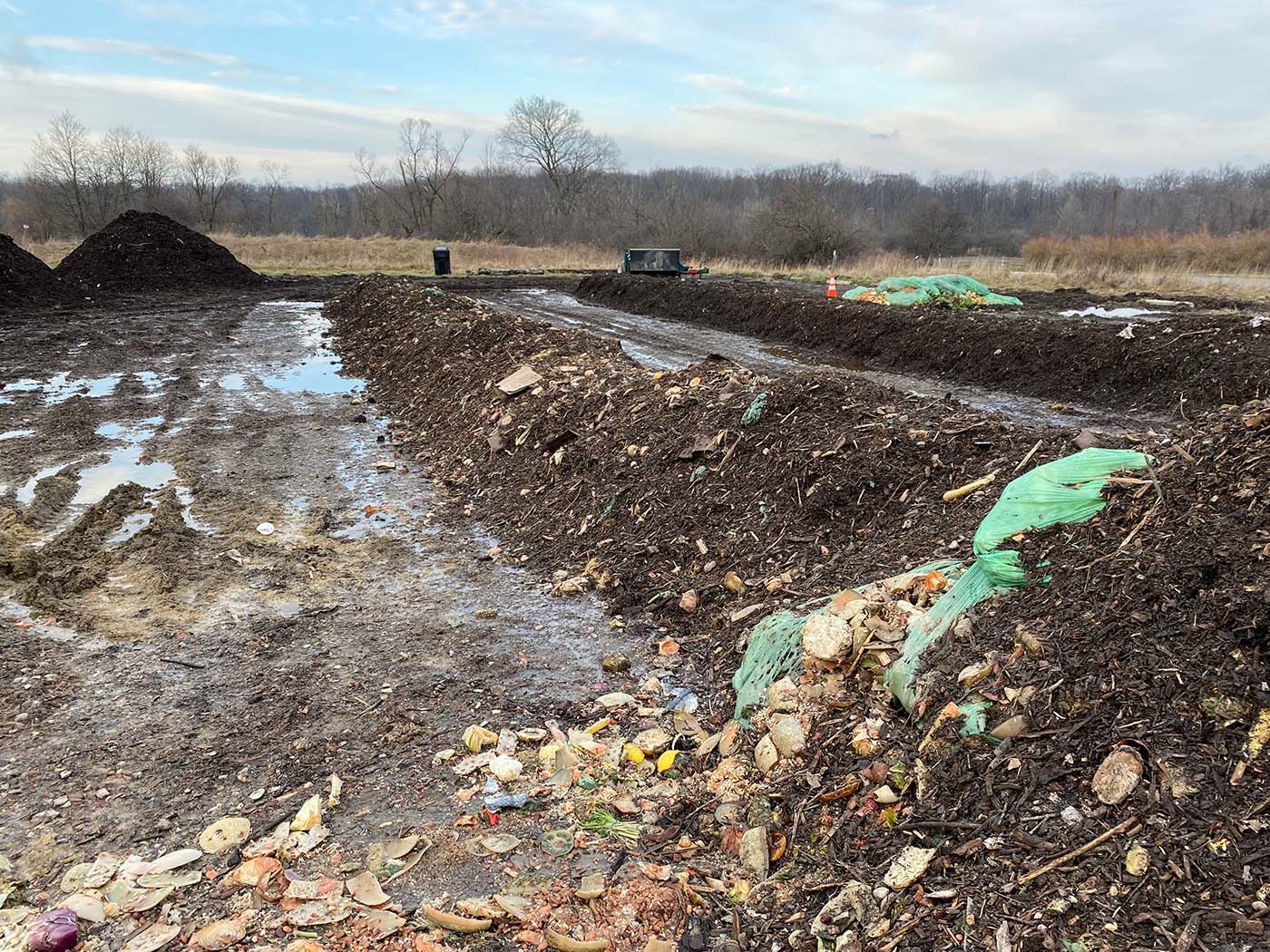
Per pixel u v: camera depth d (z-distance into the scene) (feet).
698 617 16.84
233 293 81.82
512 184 226.99
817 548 17.31
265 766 12.50
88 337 53.16
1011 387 37.96
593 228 167.94
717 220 141.18
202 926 9.41
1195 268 85.92
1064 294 66.80
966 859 8.86
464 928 9.19
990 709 10.37
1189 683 9.23
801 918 9.11
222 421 33.86
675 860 10.37
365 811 11.44
